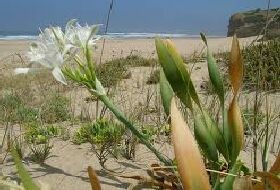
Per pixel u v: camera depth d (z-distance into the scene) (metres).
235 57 0.60
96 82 0.63
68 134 2.06
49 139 1.99
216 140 0.62
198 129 0.60
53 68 0.62
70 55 0.62
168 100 0.66
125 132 1.77
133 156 1.61
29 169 1.55
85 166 1.57
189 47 9.33
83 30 0.63
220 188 0.55
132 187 0.77
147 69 4.56
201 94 2.50
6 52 9.84
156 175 0.75
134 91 3.23
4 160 1.64
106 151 1.64
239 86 0.59
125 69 4.28
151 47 10.20
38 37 0.63
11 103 2.83
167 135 1.76
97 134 1.79
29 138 1.96
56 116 2.63
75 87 3.73
